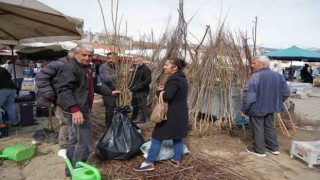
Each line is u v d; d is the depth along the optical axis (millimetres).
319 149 4137
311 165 4125
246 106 4438
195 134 5570
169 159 3973
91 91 3238
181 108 3488
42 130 5281
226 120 6074
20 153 3951
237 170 3893
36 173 3609
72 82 2928
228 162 4156
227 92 6148
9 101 5828
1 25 5117
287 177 3754
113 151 3721
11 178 3453
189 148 4656
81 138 3115
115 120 3977
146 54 7840
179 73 3510
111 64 5352
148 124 6215
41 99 4281
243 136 5695
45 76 4031
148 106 7469
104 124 5996
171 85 3377
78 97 2996
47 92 4059
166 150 3980
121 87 4930
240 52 6582
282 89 4695
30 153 4117
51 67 4035
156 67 7480
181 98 3488
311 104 11562
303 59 15875
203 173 3652
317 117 8531
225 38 6535
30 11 4156
